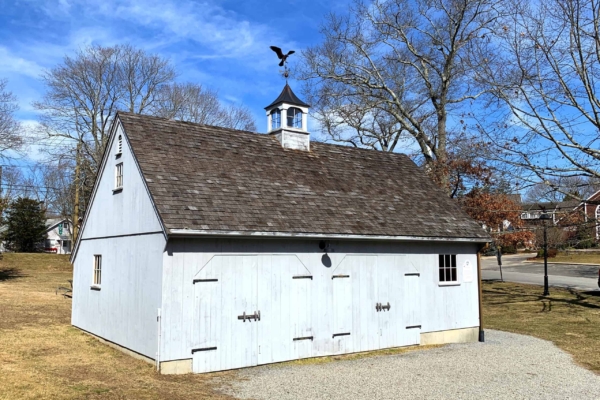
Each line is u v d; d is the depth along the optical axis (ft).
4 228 157.07
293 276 36.91
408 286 43.45
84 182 118.62
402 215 45.19
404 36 84.48
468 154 65.05
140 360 33.88
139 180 36.37
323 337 38.04
